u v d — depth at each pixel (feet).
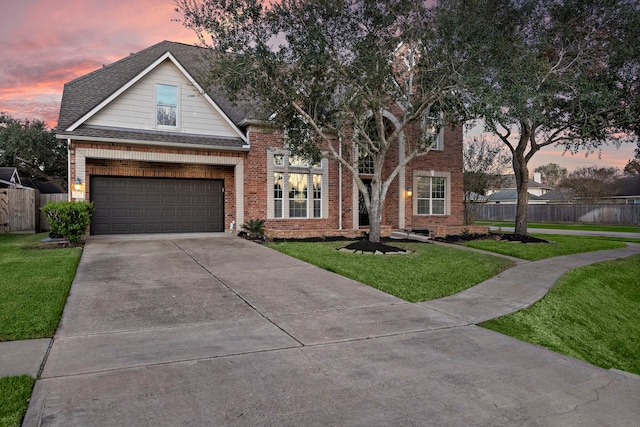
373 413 10.79
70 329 17.01
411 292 24.86
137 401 11.07
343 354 14.93
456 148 65.51
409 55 39.58
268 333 17.07
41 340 15.67
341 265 31.53
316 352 15.06
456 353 15.40
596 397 12.17
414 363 14.28
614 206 110.22
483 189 75.82
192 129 49.03
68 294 22.30
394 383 12.63
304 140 41.27
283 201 52.01
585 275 33.47
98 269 28.76
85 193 44.45
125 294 22.62
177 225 50.55
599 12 42.04
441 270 31.09
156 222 49.49
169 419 10.20
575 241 55.21
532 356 15.42
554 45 44.32
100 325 17.60
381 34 37.32
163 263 31.32
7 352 14.37
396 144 60.64
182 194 50.72
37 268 27.45
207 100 49.16
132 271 28.35
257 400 11.32
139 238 45.11
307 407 11.00
